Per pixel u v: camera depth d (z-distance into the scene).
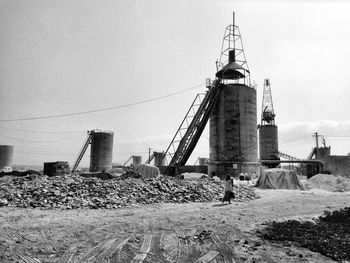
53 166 38.00
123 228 10.19
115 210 15.07
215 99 45.12
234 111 45.16
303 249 7.44
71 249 7.48
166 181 22.72
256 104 48.09
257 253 7.09
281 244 7.92
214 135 46.78
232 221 11.62
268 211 14.62
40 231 9.64
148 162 76.88
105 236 8.94
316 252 7.16
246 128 45.16
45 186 18.58
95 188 18.81
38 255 7.03
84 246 7.81
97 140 71.88
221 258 6.73
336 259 6.50
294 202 19.08
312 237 8.35
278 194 25.80
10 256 6.94
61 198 16.75
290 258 6.68
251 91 46.94
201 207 16.41
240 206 16.95
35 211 14.16
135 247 7.70
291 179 33.12
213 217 12.65
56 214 13.38
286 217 12.11
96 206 15.81
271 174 33.56
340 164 54.59
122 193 18.66
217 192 22.48
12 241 8.30
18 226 10.39
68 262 6.48
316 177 36.66
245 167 43.81
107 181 21.11
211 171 45.84
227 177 18.91
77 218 12.30
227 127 45.00
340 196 23.84
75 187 18.69
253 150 45.31
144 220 11.84
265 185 33.12
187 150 43.22
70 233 9.37
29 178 21.94
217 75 49.62
